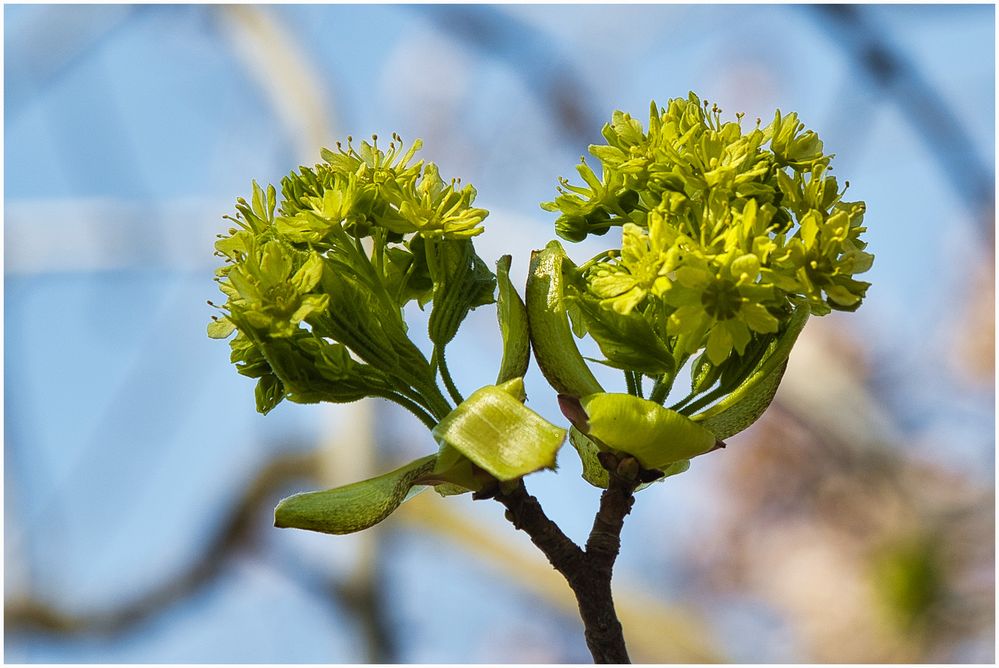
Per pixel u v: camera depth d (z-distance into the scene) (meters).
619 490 0.35
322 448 0.52
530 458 0.34
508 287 0.35
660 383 0.35
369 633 0.50
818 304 0.34
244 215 0.35
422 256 0.35
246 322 0.34
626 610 0.51
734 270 0.34
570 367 0.35
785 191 0.34
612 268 0.34
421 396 0.35
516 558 0.52
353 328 0.34
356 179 0.35
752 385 0.35
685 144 0.35
